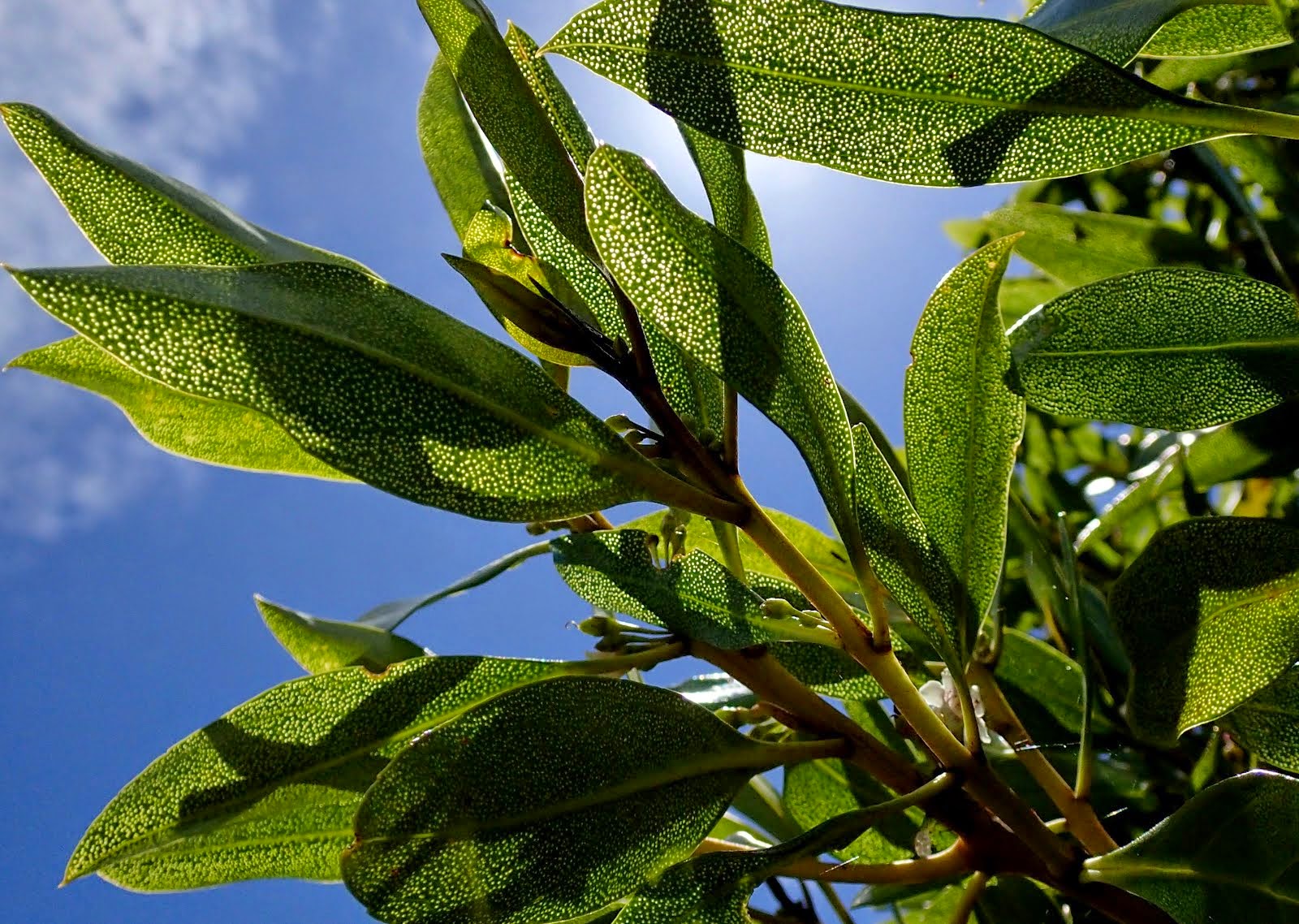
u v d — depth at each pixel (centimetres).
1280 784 16
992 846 16
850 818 16
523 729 16
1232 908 15
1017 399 18
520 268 19
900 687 16
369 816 15
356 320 15
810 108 17
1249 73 27
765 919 21
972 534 18
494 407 15
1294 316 19
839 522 16
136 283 13
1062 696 24
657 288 16
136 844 17
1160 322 19
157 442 18
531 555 21
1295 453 25
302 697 18
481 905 15
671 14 17
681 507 16
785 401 16
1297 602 18
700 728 16
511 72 17
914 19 16
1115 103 17
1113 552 29
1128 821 24
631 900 15
